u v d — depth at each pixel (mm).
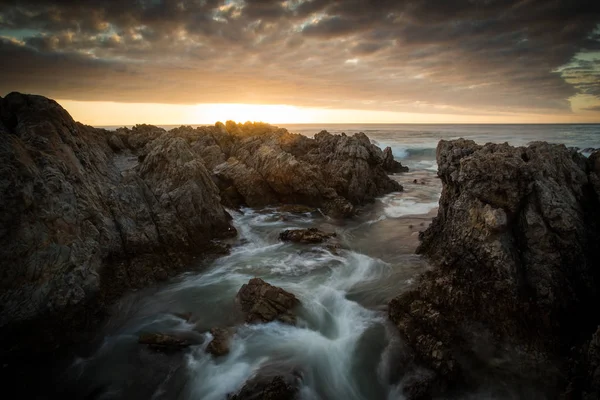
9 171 10922
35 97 16188
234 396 9141
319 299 14117
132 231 15727
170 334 11914
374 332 11820
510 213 12250
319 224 24250
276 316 12438
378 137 93000
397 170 46531
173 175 20078
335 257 18406
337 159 32062
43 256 11062
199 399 9391
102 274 13484
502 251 11531
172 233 17250
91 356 10977
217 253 18516
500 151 14102
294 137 40188
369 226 23703
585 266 11414
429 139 84625
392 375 10109
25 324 10164
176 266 16500
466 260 12781
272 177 27922
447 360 9812
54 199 12289
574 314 11031
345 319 12727
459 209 13914
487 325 11102
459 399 9242
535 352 10156
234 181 28281
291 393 9375
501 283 11305
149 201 17922
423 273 15453
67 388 9812
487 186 12750
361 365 10562
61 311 10852
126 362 10719
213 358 10766
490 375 9719
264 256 18625
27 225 11016
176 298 14227
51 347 10719
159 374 10273
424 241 18109
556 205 11781
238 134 44844
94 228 13711
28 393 9625
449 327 11234
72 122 17938
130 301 13688
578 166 14430
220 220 20906
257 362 10594
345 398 9656
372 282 15430
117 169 20953
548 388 9211
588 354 8586
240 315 12836
